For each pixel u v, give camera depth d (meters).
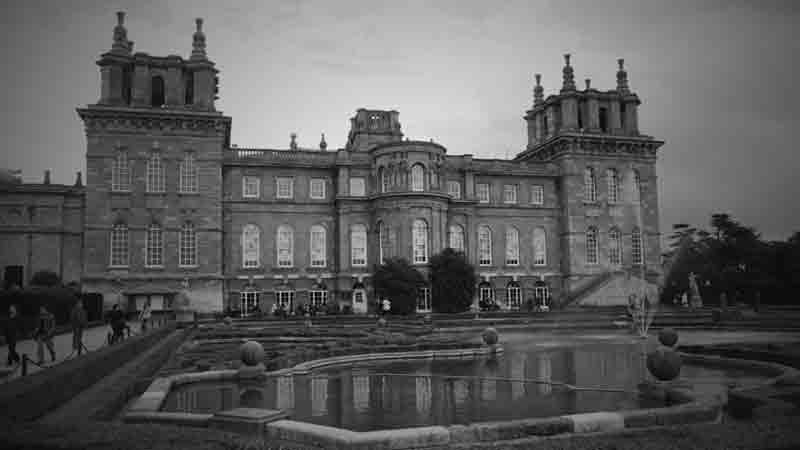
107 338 33.38
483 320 50.66
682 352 28.20
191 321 49.81
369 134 78.25
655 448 9.68
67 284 58.69
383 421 15.12
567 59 76.88
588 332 45.38
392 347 30.34
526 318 53.00
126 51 61.25
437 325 48.59
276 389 20.20
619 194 75.31
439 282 60.59
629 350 31.98
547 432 12.34
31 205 61.84
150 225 60.53
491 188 73.31
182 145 61.81
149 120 60.72
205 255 61.38
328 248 67.06
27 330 34.88
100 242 59.03
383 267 60.03
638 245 75.12
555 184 75.44
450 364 27.27
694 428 11.05
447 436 11.65
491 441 11.86
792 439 9.98
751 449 9.61
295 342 35.03
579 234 73.12
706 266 81.38
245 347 22.55
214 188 62.25
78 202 63.06
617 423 12.86
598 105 76.56
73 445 9.59
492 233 72.12
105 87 60.12
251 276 64.06
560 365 25.80
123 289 59.00
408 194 63.50
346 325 47.62
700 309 59.47
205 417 13.62
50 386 13.70
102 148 59.78
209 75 63.59
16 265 60.88
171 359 25.53
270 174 66.38
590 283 72.50
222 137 63.03
